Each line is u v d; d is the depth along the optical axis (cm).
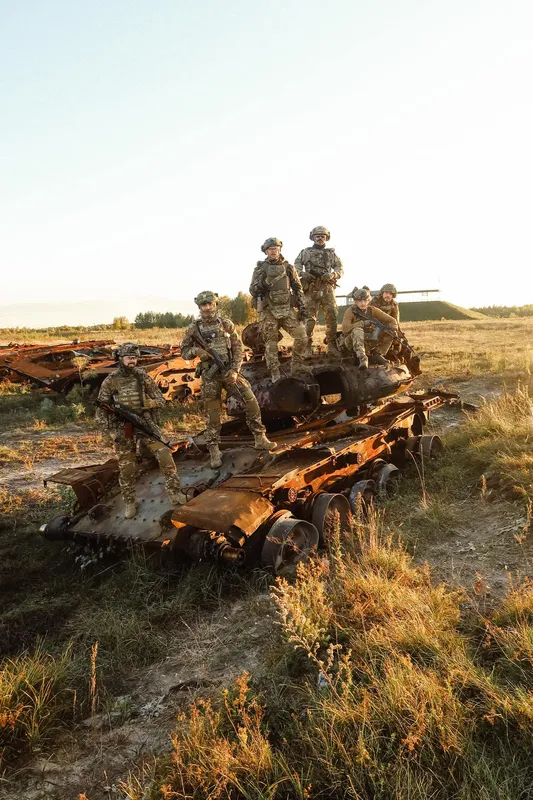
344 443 761
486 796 294
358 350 856
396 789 302
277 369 781
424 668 389
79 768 372
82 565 642
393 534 639
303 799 312
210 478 670
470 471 830
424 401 1036
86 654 488
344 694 364
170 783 335
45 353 2017
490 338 3025
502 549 589
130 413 621
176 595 572
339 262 883
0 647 503
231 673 450
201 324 682
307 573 525
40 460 1211
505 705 341
